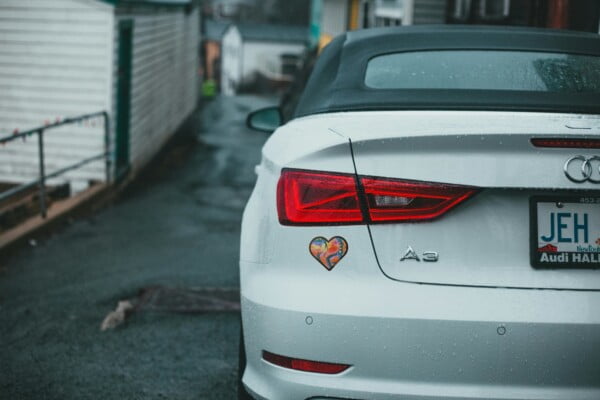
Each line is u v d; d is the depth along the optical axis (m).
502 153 2.31
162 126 17.44
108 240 7.91
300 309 2.35
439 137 2.32
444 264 2.34
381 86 3.06
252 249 2.60
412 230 2.35
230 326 4.84
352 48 3.39
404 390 2.30
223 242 7.75
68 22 11.85
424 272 2.34
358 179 2.38
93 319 5.00
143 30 14.33
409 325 2.28
